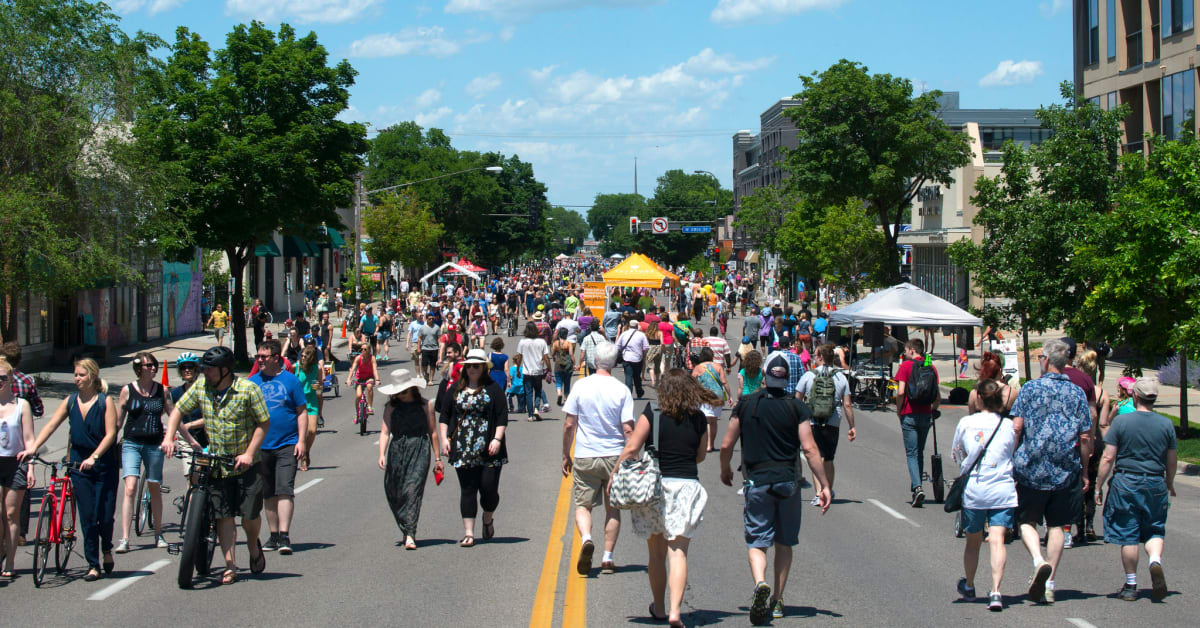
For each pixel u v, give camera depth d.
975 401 10.53
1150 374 28.34
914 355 12.76
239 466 8.48
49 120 23.47
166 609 7.78
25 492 9.07
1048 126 21.78
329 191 30.78
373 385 20.42
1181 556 10.09
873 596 8.30
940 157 36.75
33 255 22.42
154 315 39.81
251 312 44.91
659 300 79.38
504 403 10.25
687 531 7.22
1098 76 33.75
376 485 14.01
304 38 32.25
